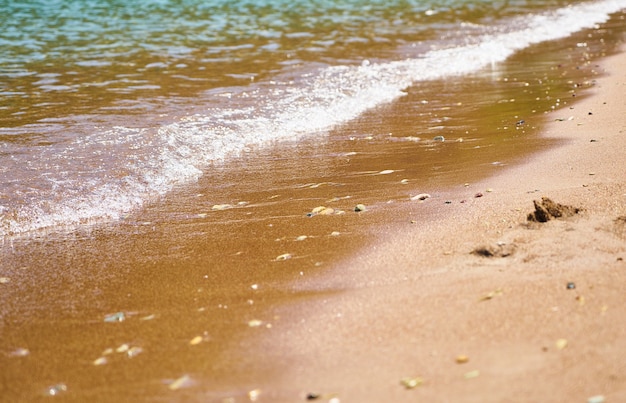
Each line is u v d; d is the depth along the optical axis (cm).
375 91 1298
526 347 441
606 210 644
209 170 891
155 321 521
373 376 429
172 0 2342
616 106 1091
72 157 888
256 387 429
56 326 520
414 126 1071
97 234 700
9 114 1089
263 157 940
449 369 427
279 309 526
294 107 1171
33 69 1424
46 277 605
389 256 604
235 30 1878
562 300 490
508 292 509
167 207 769
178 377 445
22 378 454
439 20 2122
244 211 749
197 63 1496
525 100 1204
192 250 651
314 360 453
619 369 410
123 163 874
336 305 523
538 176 779
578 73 1414
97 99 1192
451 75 1451
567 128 988
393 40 1798
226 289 567
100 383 444
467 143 961
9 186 788
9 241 683
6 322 528
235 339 488
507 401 392
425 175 831
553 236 596
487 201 713
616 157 815
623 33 1936
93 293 572
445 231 645
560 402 387
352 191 792
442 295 519
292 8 2255
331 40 1773
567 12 2319
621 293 492
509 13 2289
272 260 617
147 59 1528
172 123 1050
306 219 712
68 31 1827
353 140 1009
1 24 1889
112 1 2292
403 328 479
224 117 1098
